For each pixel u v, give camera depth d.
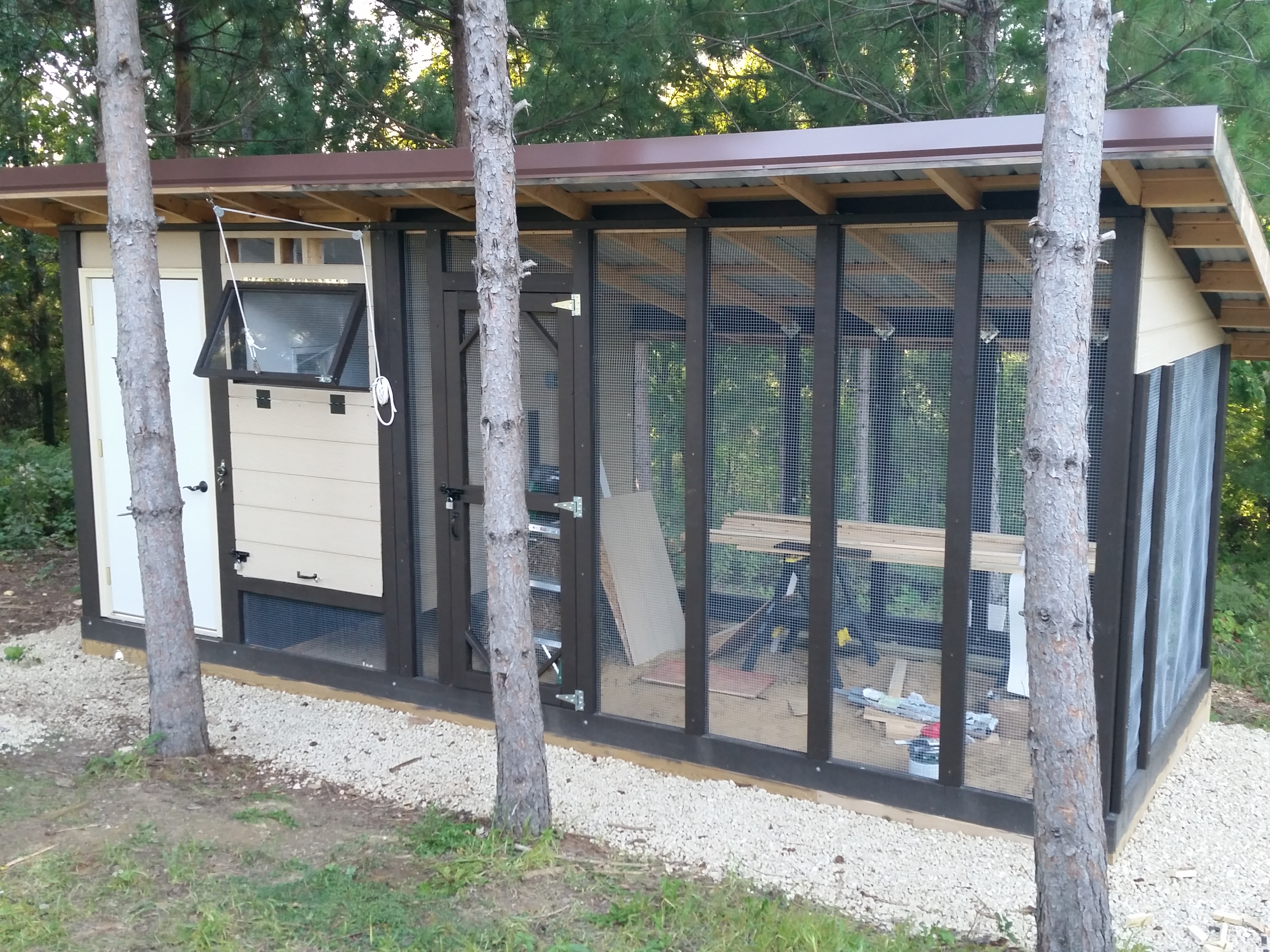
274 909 3.79
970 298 4.51
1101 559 4.38
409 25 11.05
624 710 5.55
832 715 5.01
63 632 7.77
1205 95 7.40
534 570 5.74
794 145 4.12
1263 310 5.86
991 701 4.69
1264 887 4.38
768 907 3.96
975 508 4.62
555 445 5.57
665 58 9.18
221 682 6.67
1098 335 4.34
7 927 3.58
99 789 4.87
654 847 4.61
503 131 4.06
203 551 6.77
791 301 4.90
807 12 8.89
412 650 6.13
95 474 7.09
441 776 5.30
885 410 4.77
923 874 4.41
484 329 4.18
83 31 9.74
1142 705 4.86
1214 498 6.51
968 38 8.70
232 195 5.62
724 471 5.14
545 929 3.76
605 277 5.32
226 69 10.46
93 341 6.96
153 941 3.57
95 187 5.76
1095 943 3.38
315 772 5.35
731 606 5.21
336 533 6.27
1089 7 3.16
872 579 4.88
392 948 3.56
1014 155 3.79
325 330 6.03
